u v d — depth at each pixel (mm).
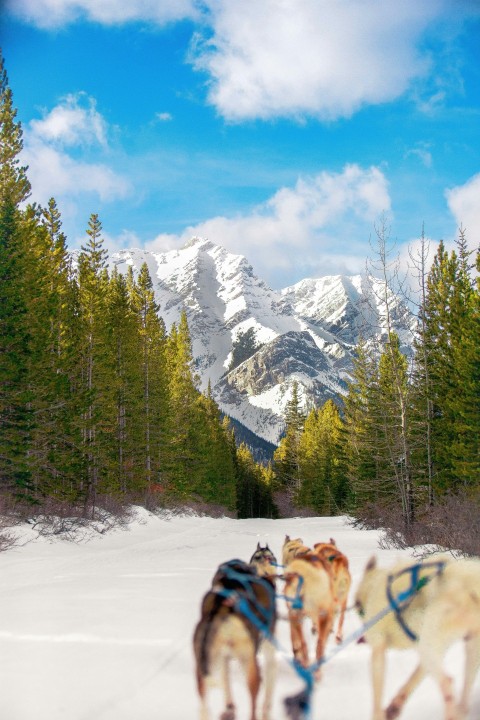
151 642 7531
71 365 31656
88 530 25609
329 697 5703
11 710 5328
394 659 6836
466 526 16844
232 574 5648
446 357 31594
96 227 41469
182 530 34000
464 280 32250
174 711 5336
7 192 31031
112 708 5383
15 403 23797
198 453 59594
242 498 105938
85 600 10562
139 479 41625
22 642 7613
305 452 86812
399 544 21000
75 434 29219
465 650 4957
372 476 41094
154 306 46688
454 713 4473
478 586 4828
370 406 37188
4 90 31469
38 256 29484
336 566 7980
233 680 6219
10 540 19016
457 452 27953
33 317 26125
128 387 39594
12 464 24047
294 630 6492
